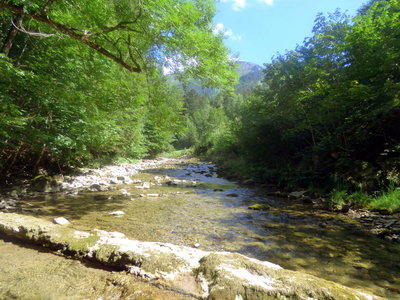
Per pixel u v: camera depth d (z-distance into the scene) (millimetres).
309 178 8180
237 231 4188
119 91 6898
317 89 8664
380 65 6277
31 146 7422
